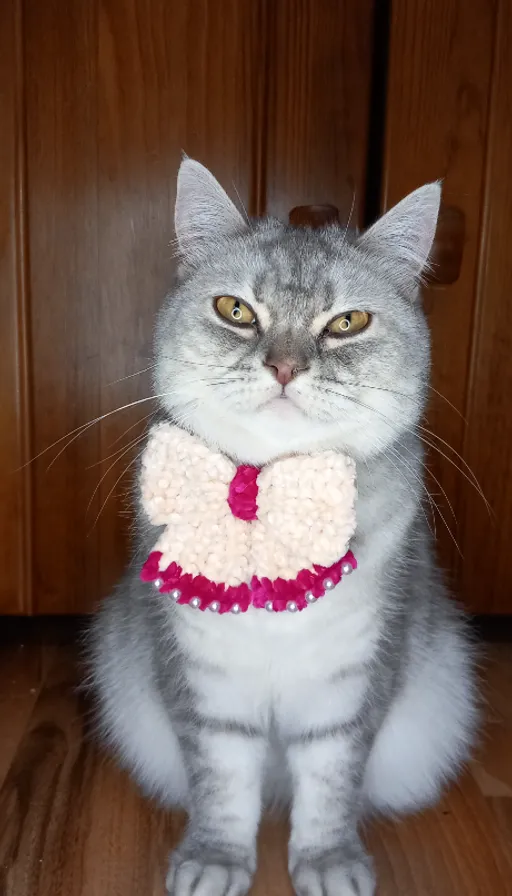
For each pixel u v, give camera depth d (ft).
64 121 2.02
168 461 1.32
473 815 1.65
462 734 1.77
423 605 1.65
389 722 1.64
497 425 2.22
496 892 1.45
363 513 1.40
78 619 2.32
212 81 2.02
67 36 1.98
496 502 2.26
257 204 2.09
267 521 1.28
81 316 2.12
